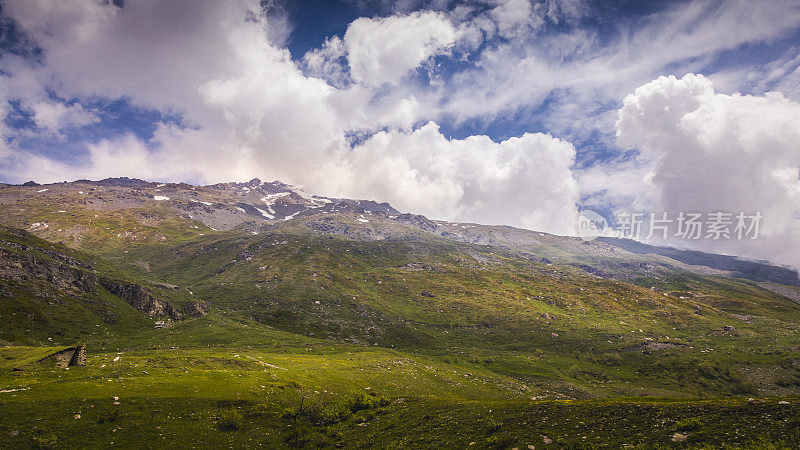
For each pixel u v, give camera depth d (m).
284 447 49.62
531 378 183.12
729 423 31.94
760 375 198.38
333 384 95.12
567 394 161.12
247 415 58.00
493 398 124.62
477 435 41.47
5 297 167.75
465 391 125.06
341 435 52.09
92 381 61.31
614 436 34.19
